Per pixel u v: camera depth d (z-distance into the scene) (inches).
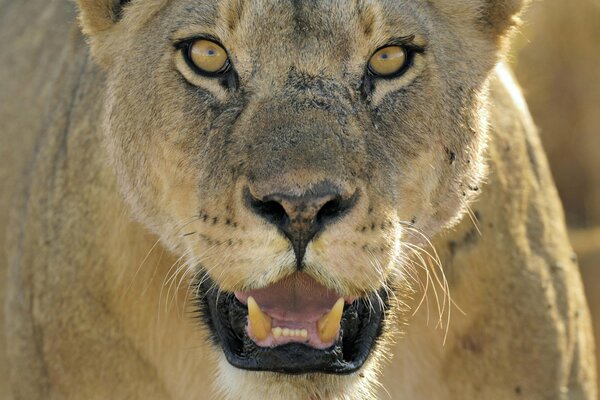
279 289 246.8
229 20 251.3
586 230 541.6
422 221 268.5
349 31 249.6
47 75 378.3
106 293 301.0
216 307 262.5
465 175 275.7
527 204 309.4
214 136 251.9
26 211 335.0
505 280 298.4
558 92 553.9
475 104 276.2
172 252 274.7
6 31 404.5
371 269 240.4
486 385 299.3
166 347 299.0
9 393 375.6
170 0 267.3
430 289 291.3
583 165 554.9
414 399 299.9
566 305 310.3
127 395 304.8
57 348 309.6
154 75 265.3
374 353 263.4
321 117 242.1
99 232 300.0
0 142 387.5
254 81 250.5
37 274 317.1
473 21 279.0
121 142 276.5
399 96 257.9
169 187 266.1
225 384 258.4
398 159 257.0
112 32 281.7
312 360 240.8
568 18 548.7
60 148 319.6
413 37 257.4
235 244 239.0
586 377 320.8
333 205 232.8
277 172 231.6
